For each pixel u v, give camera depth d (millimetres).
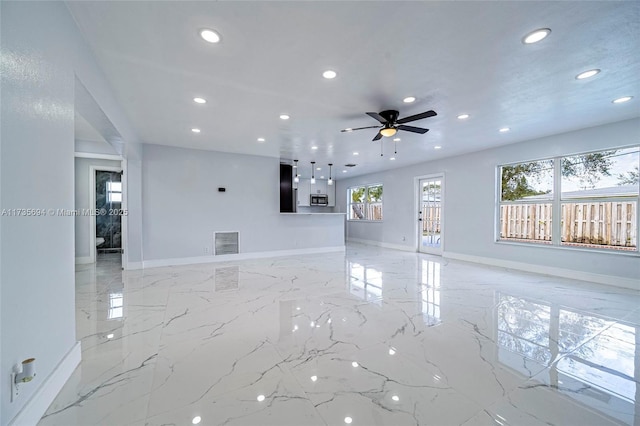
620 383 1862
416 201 7672
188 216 5867
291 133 4684
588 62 2500
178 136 4898
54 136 1654
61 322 1756
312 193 10648
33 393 1446
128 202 5293
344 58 2428
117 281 4441
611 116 3857
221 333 2580
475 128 4402
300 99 3266
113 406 1616
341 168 8352
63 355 1790
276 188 6852
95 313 3084
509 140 5125
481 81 2848
